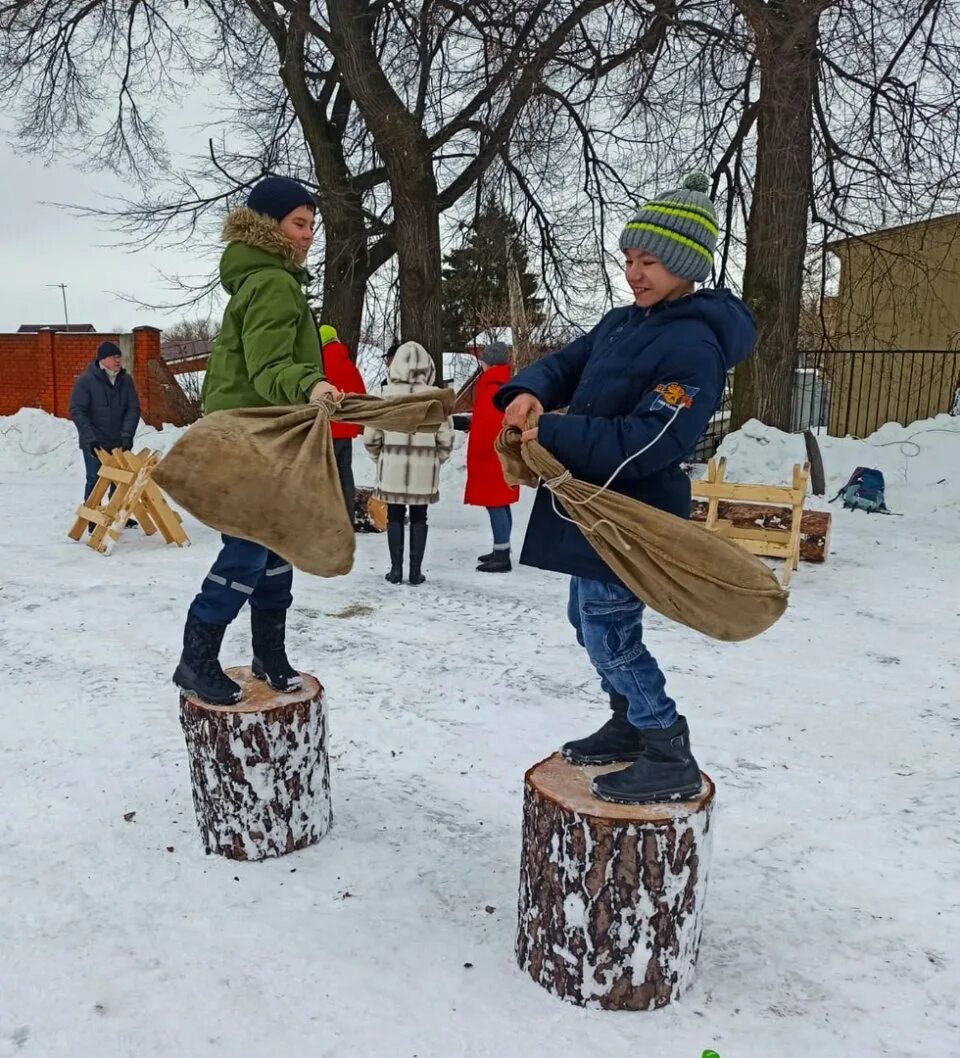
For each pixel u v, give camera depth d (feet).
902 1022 8.13
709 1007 8.30
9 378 69.10
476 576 24.36
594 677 16.83
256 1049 7.54
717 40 36.76
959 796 12.41
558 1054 7.61
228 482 8.33
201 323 56.39
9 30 47.21
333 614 20.47
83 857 10.38
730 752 13.75
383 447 22.65
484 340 70.79
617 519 7.41
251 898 9.68
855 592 22.80
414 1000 8.21
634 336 7.97
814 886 10.31
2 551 26.32
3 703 14.92
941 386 51.16
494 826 11.48
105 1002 8.02
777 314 38.27
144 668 16.72
